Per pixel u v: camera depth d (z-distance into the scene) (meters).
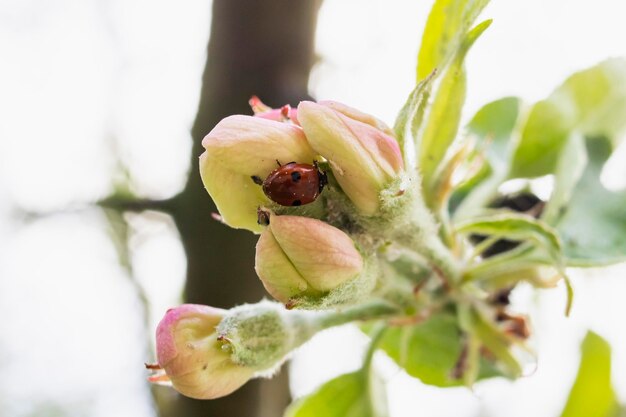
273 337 0.16
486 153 0.19
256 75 0.21
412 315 0.16
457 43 0.16
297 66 0.21
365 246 0.15
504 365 0.17
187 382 0.15
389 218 0.15
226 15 0.21
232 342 0.15
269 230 0.15
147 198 0.22
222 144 0.14
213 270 0.21
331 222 0.15
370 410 0.18
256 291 0.21
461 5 0.16
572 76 0.18
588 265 0.17
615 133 0.18
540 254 0.16
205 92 0.21
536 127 0.18
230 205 0.15
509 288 0.17
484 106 0.19
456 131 0.16
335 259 0.15
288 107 0.15
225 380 0.15
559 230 0.17
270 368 0.16
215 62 0.21
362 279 0.15
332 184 0.15
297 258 0.14
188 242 0.21
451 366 0.19
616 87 0.18
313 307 0.15
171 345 0.15
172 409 0.21
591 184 0.17
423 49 0.16
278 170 0.14
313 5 0.21
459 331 0.18
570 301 0.16
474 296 0.17
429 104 0.16
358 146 0.15
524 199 0.18
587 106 0.18
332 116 0.15
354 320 0.16
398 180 0.15
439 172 0.16
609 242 0.17
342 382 0.18
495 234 0.16
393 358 0.19
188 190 0.21
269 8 0.21
